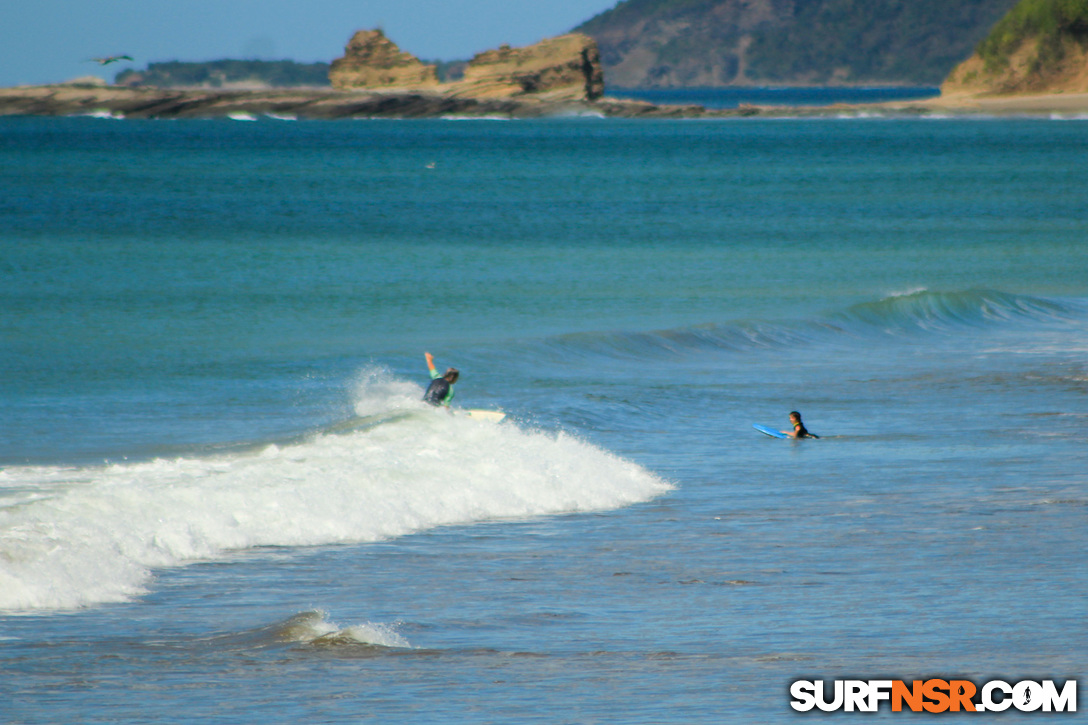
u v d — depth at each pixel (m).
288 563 42.06
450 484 52.16
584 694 28.55
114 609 36.16
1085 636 33.56
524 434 61.41
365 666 30.61
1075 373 94.81
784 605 36.81
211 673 29.97
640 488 55.47
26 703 27.59
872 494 54.94
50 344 98.62
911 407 80.81
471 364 93.62
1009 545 44.97
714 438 70.25
